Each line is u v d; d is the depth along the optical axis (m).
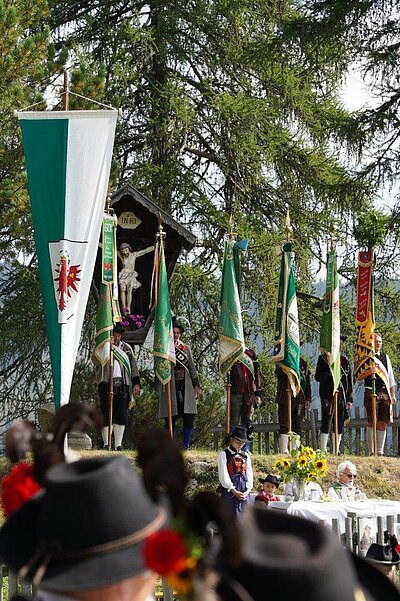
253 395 21.12
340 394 22.38
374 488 20.11
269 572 3.27
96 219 15.94
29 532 3.77
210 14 32.91
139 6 33.41
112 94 31.12
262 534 3.49
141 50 31.72
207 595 3.20
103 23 33.09
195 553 3.18
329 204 32.22
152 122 30.98
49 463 4.12
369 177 31.11
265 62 31.45
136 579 3.49
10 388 31.19
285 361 21.03
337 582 3.30
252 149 31.67
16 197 22.67
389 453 25.34
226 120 31.73
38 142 15.98
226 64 33.22
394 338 32.72
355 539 12.77
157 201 31.48
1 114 22.72
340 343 22.92
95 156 15.99
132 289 23.22
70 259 15.74
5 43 22.75
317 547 3.38
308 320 32.78
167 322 20.64
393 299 33.00
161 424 25.72
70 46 32.31
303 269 32.56
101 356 20.45
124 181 31.64
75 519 3.47
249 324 32.50
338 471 15.93
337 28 30.44
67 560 3.46
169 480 3.49
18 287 30.75
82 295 15.74
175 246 23.80
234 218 32.06
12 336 30.02
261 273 31.48
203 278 31.59
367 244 22.38
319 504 14.71
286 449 21.33
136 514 3.51
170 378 20.58
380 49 30.56
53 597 3.49
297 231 32.56
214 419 27.08
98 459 3.70
